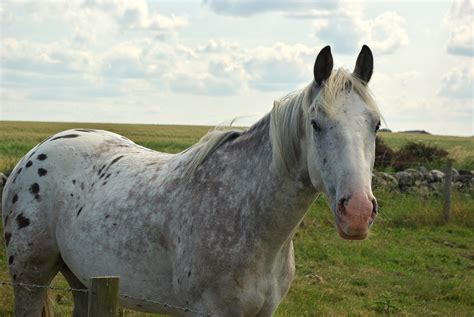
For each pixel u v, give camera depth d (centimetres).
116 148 449
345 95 318
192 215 356
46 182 433
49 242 434
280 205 344
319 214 1166
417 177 1451
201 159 374
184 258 354
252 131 369
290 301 646
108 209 395
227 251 342
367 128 311
